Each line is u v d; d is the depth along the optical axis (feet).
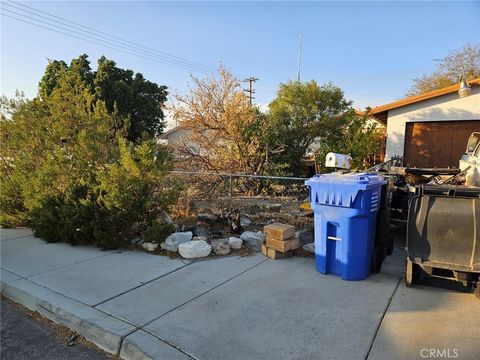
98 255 18.08
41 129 24.70
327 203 14.38
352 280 14.14
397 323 10.82
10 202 24.31
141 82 103.35
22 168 25.03
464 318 11.04
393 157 36.37
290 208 28.19
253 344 10.00
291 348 9.75
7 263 17.08
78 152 21.38
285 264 16.17
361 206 13.71
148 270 15.78
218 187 34.30
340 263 14.39
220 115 38.42
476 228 12.01
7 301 14.26
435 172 23.56
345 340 10.02
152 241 18.74
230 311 11.87
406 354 9.32
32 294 13.55
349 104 49.14
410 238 13.07
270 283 14.05
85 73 93.86
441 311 11.51
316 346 9.80
